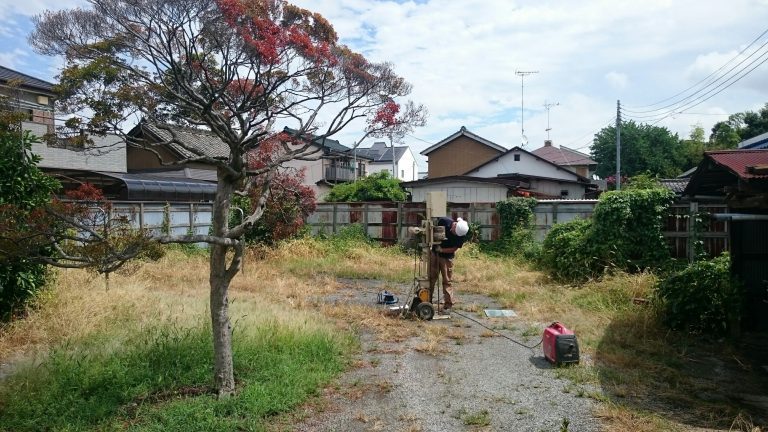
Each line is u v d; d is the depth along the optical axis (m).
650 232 9.41
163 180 14.50
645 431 3.58
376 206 13.95
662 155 34.84
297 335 5.31
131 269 8.59
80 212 3.74
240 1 3.50
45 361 4.43
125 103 3.84
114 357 4.52
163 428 3.45
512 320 6.83
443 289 7.44
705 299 6.05
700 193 7.37
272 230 12.74
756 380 4.67
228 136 3.90
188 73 3.84
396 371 4.80
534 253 11.49
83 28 3.54
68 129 3.86
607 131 37.50
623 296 7.56
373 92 4.59
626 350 5.45
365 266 11.18
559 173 23.88
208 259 11.17
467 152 27.12
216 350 4.06
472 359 5.20
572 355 4.97
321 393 4.22
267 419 3.70
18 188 5.65
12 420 3.53
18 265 5.55
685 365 5.07
